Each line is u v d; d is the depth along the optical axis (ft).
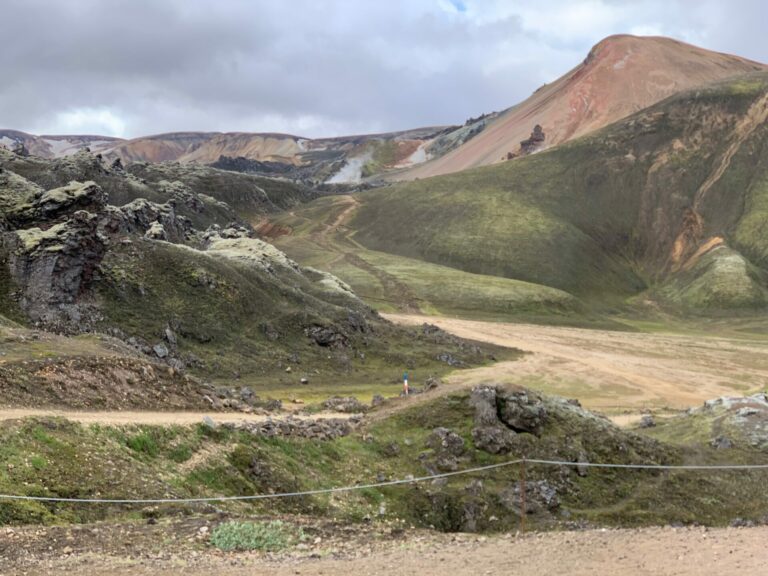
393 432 136.77
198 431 103.35
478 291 619.67
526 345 444.55
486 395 143.13
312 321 331.16
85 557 56.85
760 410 178.40
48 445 79.46
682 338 521.65
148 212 412.16
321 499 105.29
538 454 134.41
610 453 142.61
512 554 64.59
